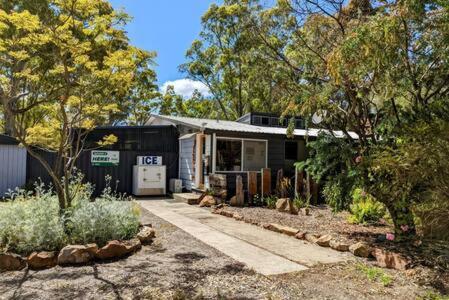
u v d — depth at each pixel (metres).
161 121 16.33
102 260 4.71
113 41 6.46
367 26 5.00
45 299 3.43
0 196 10.82
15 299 3.43
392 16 4.89
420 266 4.63
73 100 6.28
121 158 12.77
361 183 6.10
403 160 4.95
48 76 7.52
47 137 7.64
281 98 10.19
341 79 5.75
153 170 12.73
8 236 4.94
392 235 5.94
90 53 6.31
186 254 5.07
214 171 12.00
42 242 4.85
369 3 6.63
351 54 5.05
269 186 11.25
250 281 4.05
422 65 5.68
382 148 5.70
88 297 3.50
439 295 3.74
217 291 3.73
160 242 5.75
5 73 7.00
